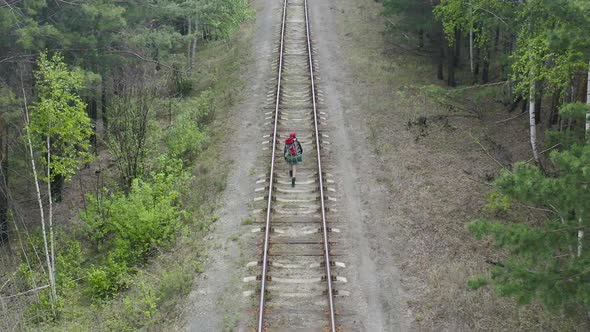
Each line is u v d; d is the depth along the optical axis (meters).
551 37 12.25
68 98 17.86
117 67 26.80
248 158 22.89
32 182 23.45
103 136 29.11
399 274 16.11
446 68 33.22
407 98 28.56
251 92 29.48
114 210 19.84
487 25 21.83
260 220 18.53
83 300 17.20
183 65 33.75
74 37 22.30
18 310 16.03
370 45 36.53
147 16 26.86
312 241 17.27
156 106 29.19
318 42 36.78
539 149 23.17
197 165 23.58
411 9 29.64
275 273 15.93
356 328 13.95
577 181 10.89
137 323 14.73
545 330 14.13
